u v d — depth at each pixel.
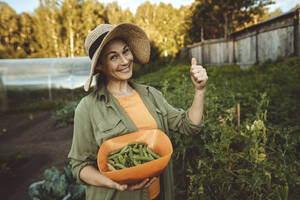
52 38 24.72
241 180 1.85
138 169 0.94
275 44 10.25
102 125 1.25
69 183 3.08
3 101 7.30
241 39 13.44
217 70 10.73
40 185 3.01
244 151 2.01
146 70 22.56
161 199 1.44
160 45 29.91
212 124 2.32
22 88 7.19
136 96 1.42
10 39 24.19
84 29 25.50
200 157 2.30
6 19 23.81
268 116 3.39
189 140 2.46
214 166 2.25
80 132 1.25
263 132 2.03
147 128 1.35
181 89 3.31
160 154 1.20
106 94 1.32
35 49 25.22
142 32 1.35
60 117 7.18
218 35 23.50
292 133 2.71
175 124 1.48
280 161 1.95
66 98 7.82
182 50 25.56
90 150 1.27
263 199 1.83
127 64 1.27
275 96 4.44
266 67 9.12
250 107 3.73
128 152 1.17
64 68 7.27
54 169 3.13
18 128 6.91
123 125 1.28
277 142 2.28
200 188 1.97
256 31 11.71
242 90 5.27
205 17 21.00
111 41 1.23
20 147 5.59
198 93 1.33
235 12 18.70
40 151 5.30
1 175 4.14
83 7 26.44
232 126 2.39
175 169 2.55
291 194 1.81
